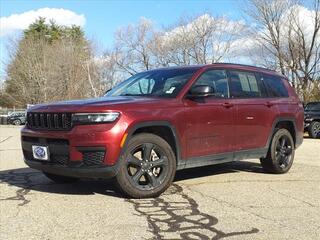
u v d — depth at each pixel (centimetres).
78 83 5231
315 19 3381
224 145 734
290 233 492
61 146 610
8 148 1398
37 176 812
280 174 851
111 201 616
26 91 6150
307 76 3312
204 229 501
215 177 802
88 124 597
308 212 576
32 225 509
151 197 637
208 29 4497
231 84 771
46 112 632
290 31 3488
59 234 480
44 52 6059
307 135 2055
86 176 604
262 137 808
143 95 701
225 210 579
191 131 681
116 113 603
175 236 477
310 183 761
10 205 592
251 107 784
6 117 4672
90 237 471
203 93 680
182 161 673
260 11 4747
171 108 658
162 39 4800
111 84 5188
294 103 900
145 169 629
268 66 3584
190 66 750
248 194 669
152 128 646
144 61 4981
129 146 612
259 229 504
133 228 501
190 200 627
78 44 5925
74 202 609
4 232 486
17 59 6412
